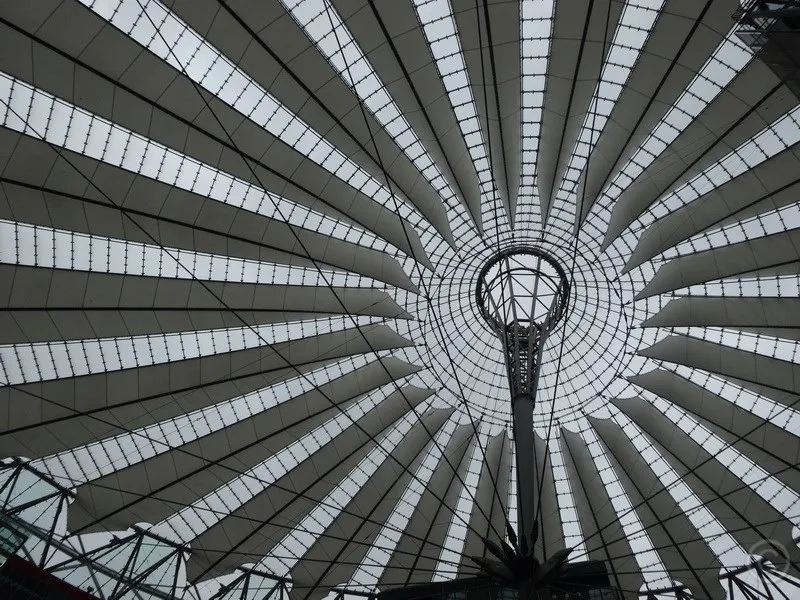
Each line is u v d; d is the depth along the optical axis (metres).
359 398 23.72
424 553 23.98
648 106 17.48
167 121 16.95
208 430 21.84
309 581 23.38
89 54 15.59
